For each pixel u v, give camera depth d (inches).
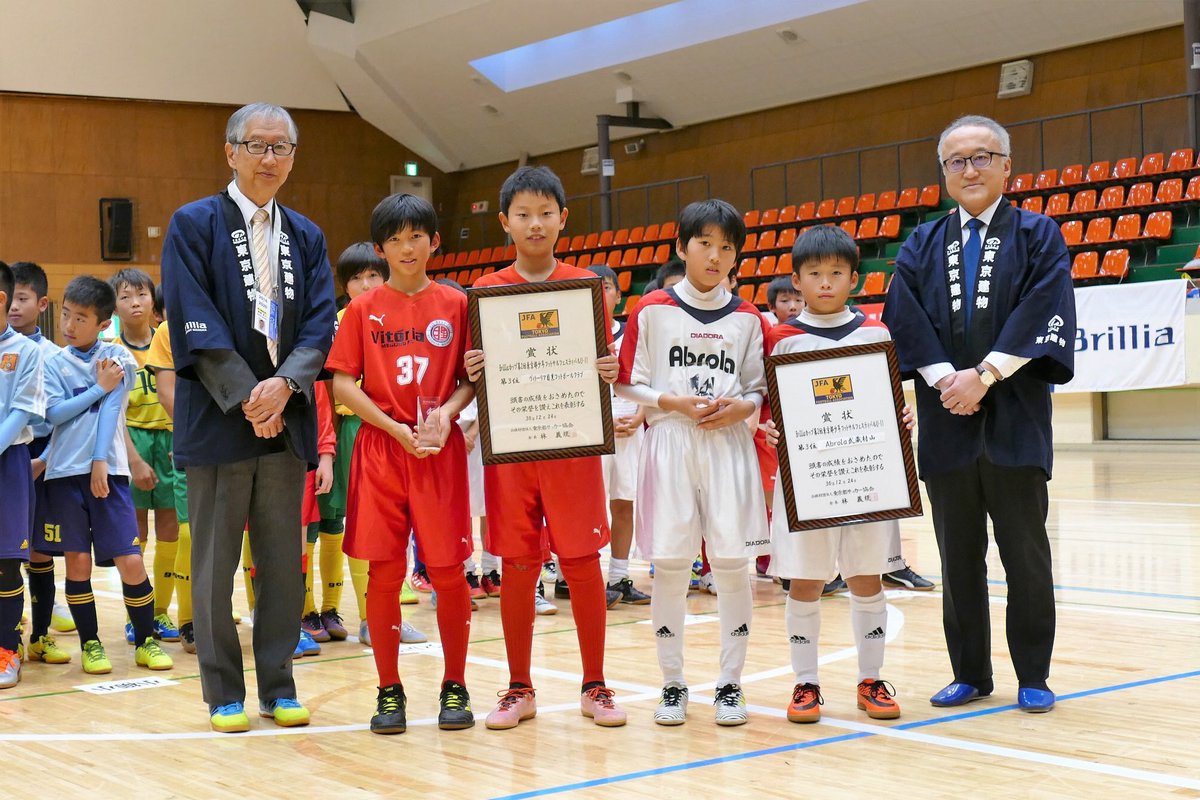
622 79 647.1
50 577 157.0
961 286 116.0
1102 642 143.6
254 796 91.9
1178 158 468.8
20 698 131.9
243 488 117.7
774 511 116.9
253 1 633.6
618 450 187.8
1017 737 103.4
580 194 728.3
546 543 120.4
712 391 114.4
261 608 119.8
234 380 112.2
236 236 117.0
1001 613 164.9
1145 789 87.5
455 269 724.7
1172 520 260.7
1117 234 461.7
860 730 107.9
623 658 147.6
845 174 618.8
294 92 682.2
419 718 118.7
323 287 121.7
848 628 162.2
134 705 127.4
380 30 628.1
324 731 113.6
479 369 113.3
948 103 583.8
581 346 113.8
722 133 666.8
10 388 140.2
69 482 148.8
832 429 112.7
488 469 116.5
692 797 88.7
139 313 172.4
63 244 634.2
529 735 109.8
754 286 557.0
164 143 652.7
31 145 625.9
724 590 114.3
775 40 587.8
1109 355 417.1
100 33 613.3
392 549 114.7
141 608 152.0
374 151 728.3
